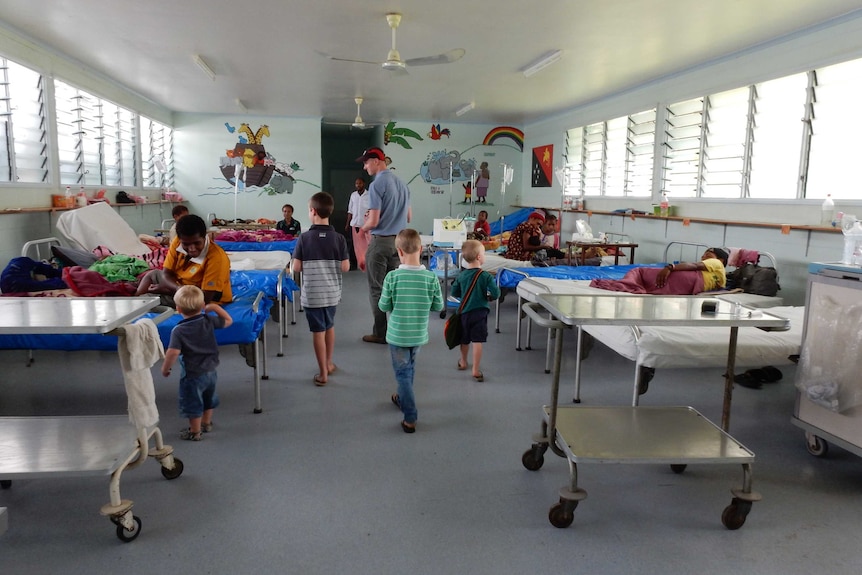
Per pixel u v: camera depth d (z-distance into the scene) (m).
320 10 4.43
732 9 4.38
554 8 4.36
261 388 3.62
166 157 9.68
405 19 4.64
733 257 5.28
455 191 11.23
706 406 3.44
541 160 10.53
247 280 4.48
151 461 2.64
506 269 5.14
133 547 1.99
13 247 5.07
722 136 5.95
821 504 2.34
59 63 5.82
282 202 10.41
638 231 7.36
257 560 1.93
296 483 2.44
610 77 6.80
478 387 3.69
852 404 2.48
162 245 6.00
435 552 1.99
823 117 4.81
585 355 3.43
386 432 2.98
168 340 3.12
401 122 10.83
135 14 4.56
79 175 6.33
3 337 3.10
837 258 4.64
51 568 1.88
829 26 4.65
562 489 2.15
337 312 5.98
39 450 2.09
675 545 2.05
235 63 6.19
